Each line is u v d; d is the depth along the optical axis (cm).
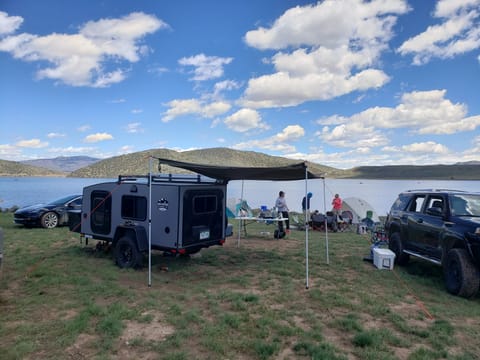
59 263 796
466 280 594
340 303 552
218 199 813
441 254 677
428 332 448
